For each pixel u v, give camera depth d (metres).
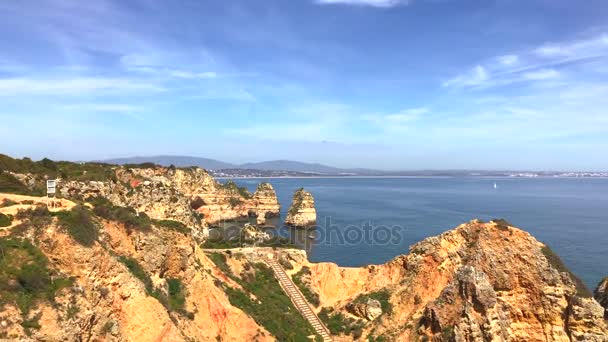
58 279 39.91
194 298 57.16
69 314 37.78
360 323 71.56
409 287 74.31
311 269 85.94
